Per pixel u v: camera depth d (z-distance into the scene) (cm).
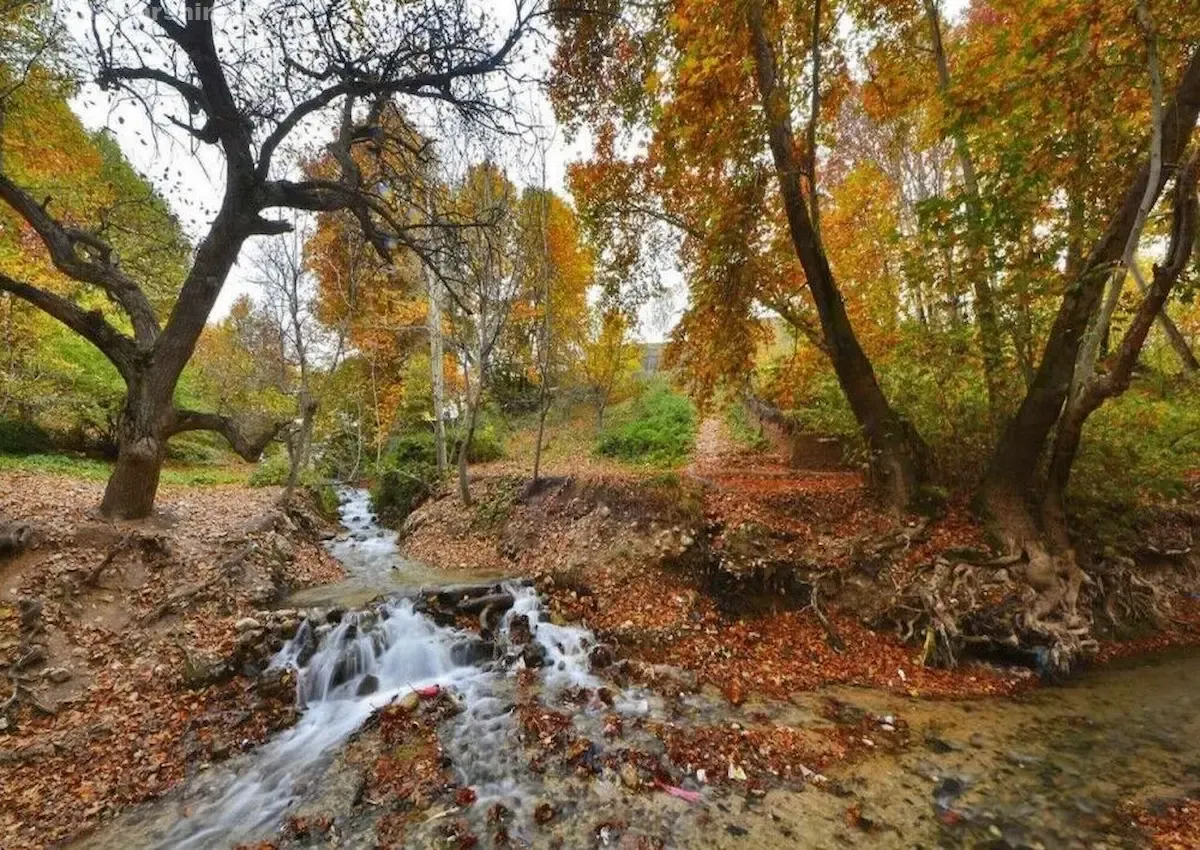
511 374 2109
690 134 793
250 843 396
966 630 709
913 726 552
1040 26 590
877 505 922
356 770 482
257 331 1741
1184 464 783
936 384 899
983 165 870
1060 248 718
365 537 1415
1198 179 645
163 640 646
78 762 477
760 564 817
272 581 837
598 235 1204
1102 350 824
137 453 820
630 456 1537
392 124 1012
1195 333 1208
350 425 2155
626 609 793
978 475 891
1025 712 579
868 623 759
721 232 905
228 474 1769
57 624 622
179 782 465
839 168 1560
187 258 1224
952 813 421
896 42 950
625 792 446
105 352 822
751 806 430
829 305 915
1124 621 765
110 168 1377
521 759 494
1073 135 673
